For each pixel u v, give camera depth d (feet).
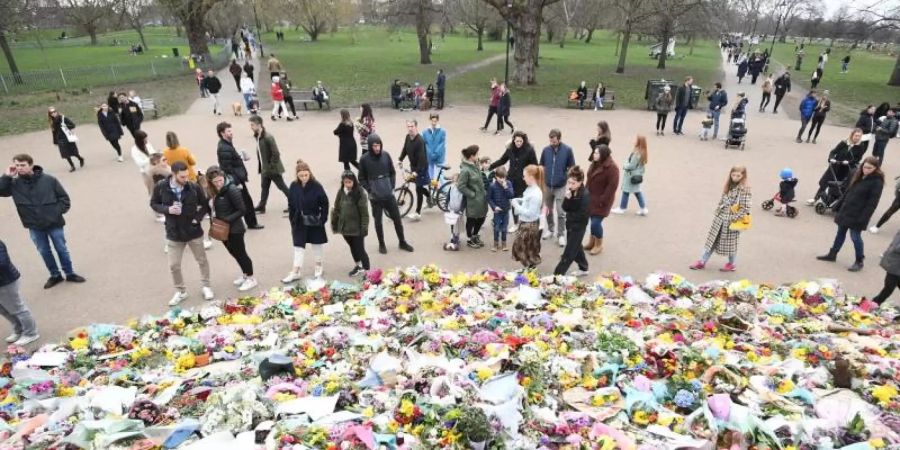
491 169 30.12
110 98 58.44
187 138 55.26
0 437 12.73
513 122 63.62
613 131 59.21
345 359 16.85
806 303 21.45
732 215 25.23
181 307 23.43
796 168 44.60
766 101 71.67
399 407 13.38
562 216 29.43
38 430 13.00
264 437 12.30
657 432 12.80
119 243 30.14
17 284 19.99
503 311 20.48
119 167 45.50
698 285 24.12
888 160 47.42
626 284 23.39
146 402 13.76
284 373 15.62
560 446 12.58
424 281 23.40
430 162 35.81
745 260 27.84
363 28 250.16
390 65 119.65
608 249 29.22
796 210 33.65
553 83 95.20
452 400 13.55
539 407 14.14
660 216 34.06
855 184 25.44
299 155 48.14
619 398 14.47
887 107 54.60
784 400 13.99
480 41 165.78
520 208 24.49
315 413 13.16
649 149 51.21
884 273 26.23
